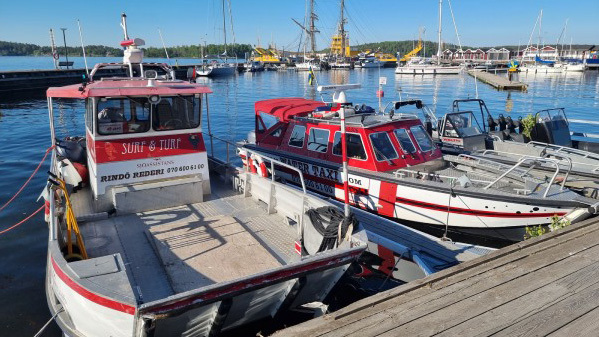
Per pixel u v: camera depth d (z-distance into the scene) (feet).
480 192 24.36
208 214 20.13
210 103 104.99
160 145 20.67
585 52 295.28
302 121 32.73
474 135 37.32
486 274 14.47
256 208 21.21
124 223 18.93
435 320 11.89
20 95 129.80
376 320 11.96
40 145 55.83
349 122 29.30
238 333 15.64
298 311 16.53
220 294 11.71
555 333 11.23
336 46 319.68
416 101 39.06
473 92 122.01
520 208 23.70
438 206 25.68
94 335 12.62
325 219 16.37
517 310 12.30
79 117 82.48
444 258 21.16
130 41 23.44
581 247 16.39
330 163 30.37
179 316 11.77
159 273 14.80
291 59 331.36
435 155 30.45
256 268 14.96
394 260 21.67
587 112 79.46
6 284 21.38
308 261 13.06
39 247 25.43
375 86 147.23
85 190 22.90
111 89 19.04
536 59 253.65
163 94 19.76
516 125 41.19
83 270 11.85
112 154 19.65
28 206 32.17
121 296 10.92
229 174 24.97
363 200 28.73
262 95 122.83
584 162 31.24
